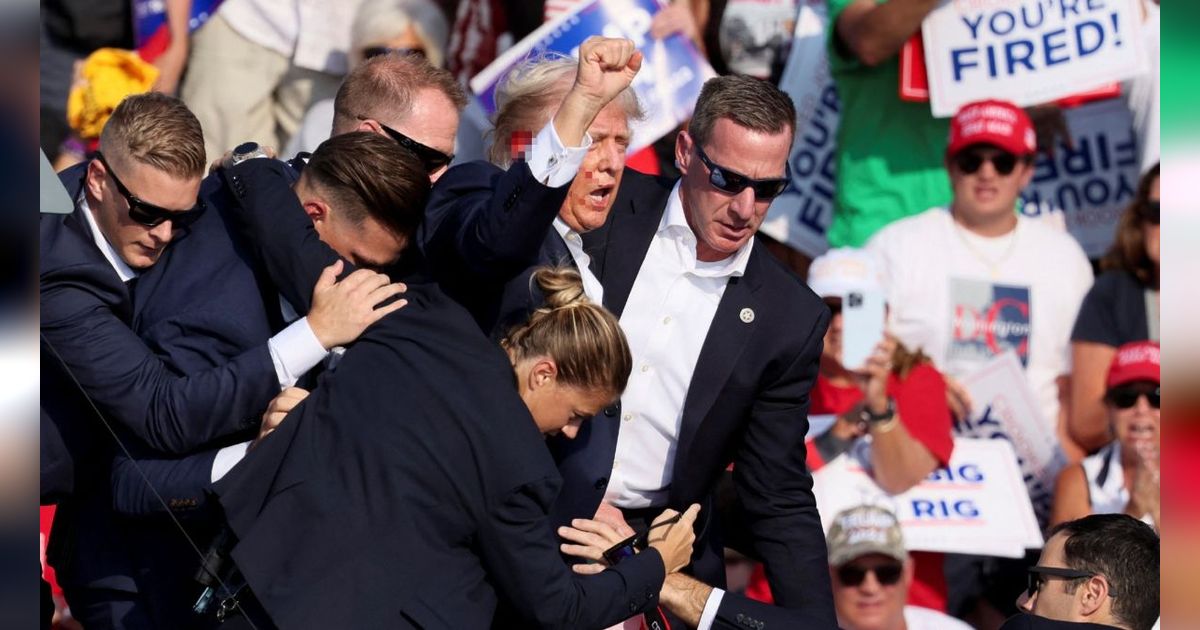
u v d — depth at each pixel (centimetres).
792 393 1242
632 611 1089
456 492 998
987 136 1830
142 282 1152
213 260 1141
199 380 1079
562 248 1190
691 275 1209
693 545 1286
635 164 1820
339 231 1130
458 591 1000
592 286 1197
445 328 1061
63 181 1151
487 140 1308
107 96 1767
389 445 1005
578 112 1023
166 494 1088
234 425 1084
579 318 1047
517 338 1069
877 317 1841
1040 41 1831
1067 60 1834
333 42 1828
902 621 1784
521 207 1037
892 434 1822
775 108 1151
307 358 1079
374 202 1116
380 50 1800
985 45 1834
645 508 1273
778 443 1257
